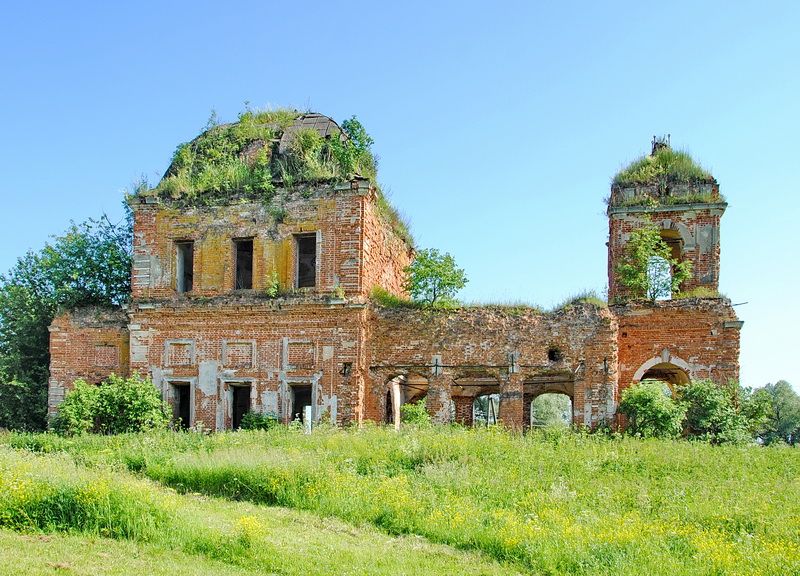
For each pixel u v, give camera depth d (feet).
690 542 41.70
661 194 93.30
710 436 76.18
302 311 84.84
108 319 92.94
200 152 97.14
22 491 44.01
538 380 90.48
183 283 92.79
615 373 81.00
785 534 42.96
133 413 82.58
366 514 49.11
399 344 85.15
